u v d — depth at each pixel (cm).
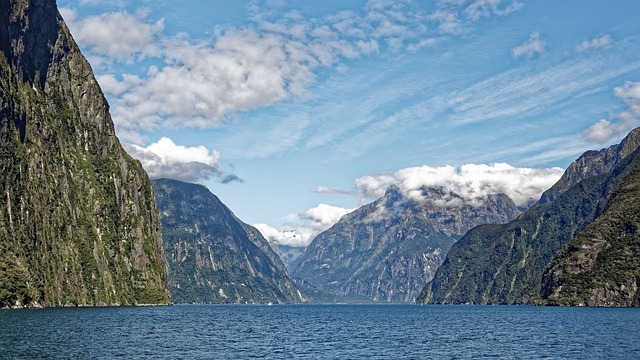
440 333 18025
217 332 17700
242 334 17188
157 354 11644
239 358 11488
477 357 11888
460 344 14388
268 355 12094
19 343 12144
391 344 14475
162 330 17550
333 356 12075
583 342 14250
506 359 11525
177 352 12106
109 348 12162
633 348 12875
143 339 14338
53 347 11806
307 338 16138
